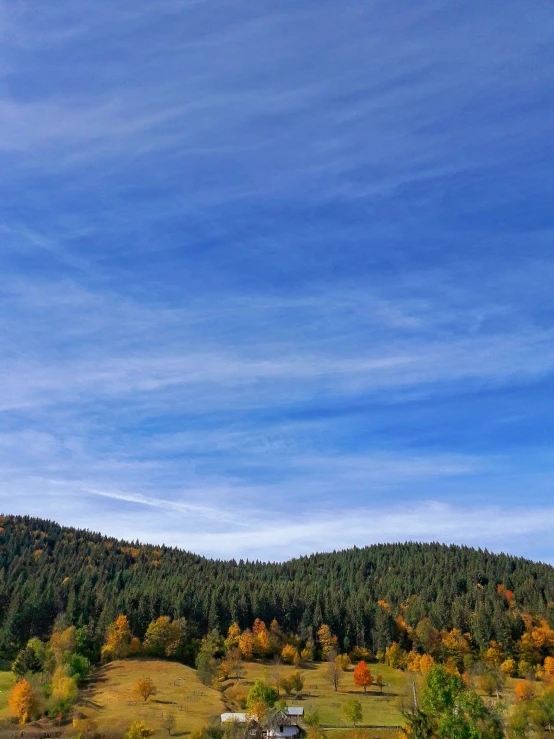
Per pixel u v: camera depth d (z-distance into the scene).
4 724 96.50
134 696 117.81
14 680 126.94
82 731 91.94
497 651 173.12
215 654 171.62
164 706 111.81
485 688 132.75
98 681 135.00
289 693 133.88
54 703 102.50
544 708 92.00
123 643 162.38
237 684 140.38
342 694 136.25
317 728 96.75
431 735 52.84
